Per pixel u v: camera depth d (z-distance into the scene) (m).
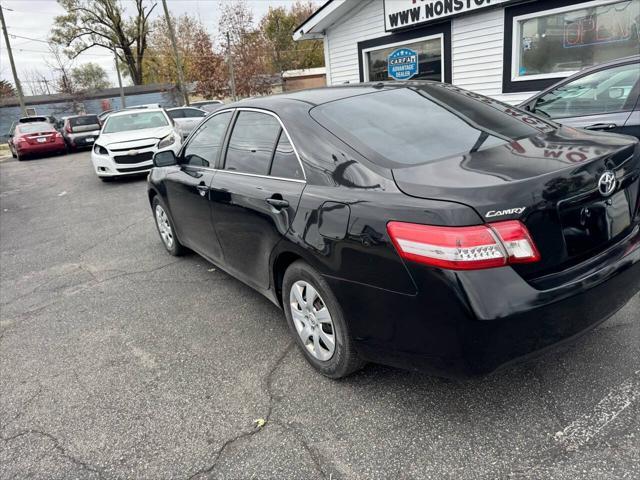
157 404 2.76
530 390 2.53
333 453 2.26
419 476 2.09
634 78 4.49
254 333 3.47
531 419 2.34
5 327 3.99
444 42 9.56
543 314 1.99
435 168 2.25
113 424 2.63
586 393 2.46
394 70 10.89
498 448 2.19
